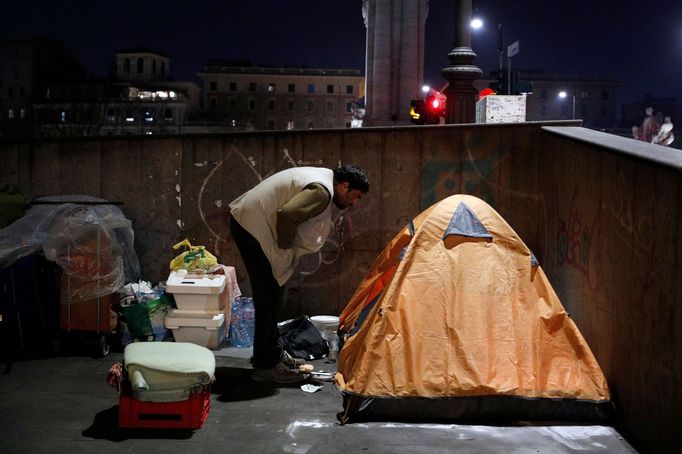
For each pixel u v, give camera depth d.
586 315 5.60
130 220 7.36
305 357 6.31
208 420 4.85
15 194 7.15
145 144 7.42
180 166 7.41
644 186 4.40
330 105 111.81
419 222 6.12
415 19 28.77
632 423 4.61
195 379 4.64
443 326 5.14
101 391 5.38
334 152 7.30
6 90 104.25
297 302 7.41
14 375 5.72
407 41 28.64
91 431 4.61
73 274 6.15
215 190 7.40
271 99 111.31
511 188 7.20
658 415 4.18
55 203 6.59
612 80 111.19
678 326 3.89
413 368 4.98
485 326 5.16
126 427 4.66
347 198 5.62
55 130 85.44
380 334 5.11
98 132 86.44
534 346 5.12
